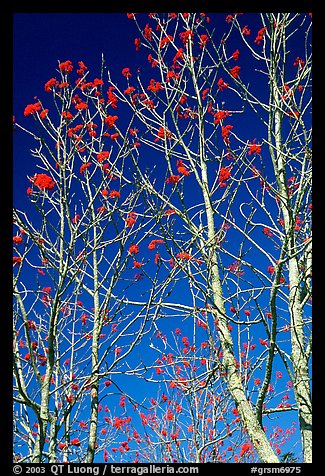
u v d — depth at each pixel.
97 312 5.87
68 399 5.51
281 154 5.53
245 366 6.11
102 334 6.47
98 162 5.56
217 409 6.90
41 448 4.37
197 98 6.42
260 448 4.90
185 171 5.81
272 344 4.88
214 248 5.35
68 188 5.14
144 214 5.22
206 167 6.30
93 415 5.56
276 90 5.94
